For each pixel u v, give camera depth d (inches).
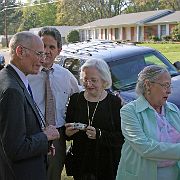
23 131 103.3
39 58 112.6
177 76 267.9
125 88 249.6
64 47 326.3
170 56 952.9
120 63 267.4
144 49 289.6
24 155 103.7
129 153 119.0
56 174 155.0
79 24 2945.4
